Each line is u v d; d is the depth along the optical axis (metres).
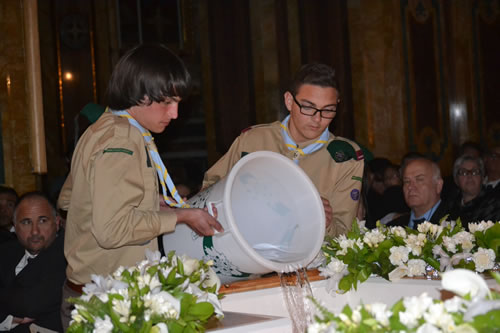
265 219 2.03
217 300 1.55
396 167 5.44
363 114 7.72
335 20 7.77
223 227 1.80
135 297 1.39
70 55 8.34
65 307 2.04
